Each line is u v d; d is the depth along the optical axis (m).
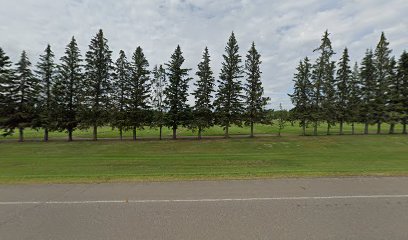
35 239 4.33
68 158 20.52
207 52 36.69
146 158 20.27
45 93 35.47
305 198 6.63
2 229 4.75
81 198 6.72
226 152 25.56
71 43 34.75
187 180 8.86
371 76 41.78
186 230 4.65
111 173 12.08
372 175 9.60
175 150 27.36
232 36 37.06
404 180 8.69
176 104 35.81
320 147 29.02
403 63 39.97
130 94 34.94
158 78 38.22
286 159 19.25
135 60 35.06
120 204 6.19
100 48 34.69
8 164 17.17
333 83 41.19
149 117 35.59
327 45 40.09
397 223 4.94
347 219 5.16
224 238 4.32
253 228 4.72
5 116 34.41
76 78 34.72
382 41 41.00
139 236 4.42
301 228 4.72
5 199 6.68
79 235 4.48
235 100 36.72
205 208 5.87
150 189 7.62
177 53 35.66
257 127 68.12
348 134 40.91
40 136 44.88
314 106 40.38
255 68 37.84
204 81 36.50
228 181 8.67
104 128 70.56
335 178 9.08
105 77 35.00
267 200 6.47
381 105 40.91
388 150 26.17
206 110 36.06
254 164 16.67
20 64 35.12
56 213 5.59
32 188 7.81
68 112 34.88
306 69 40.81
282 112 48.62
